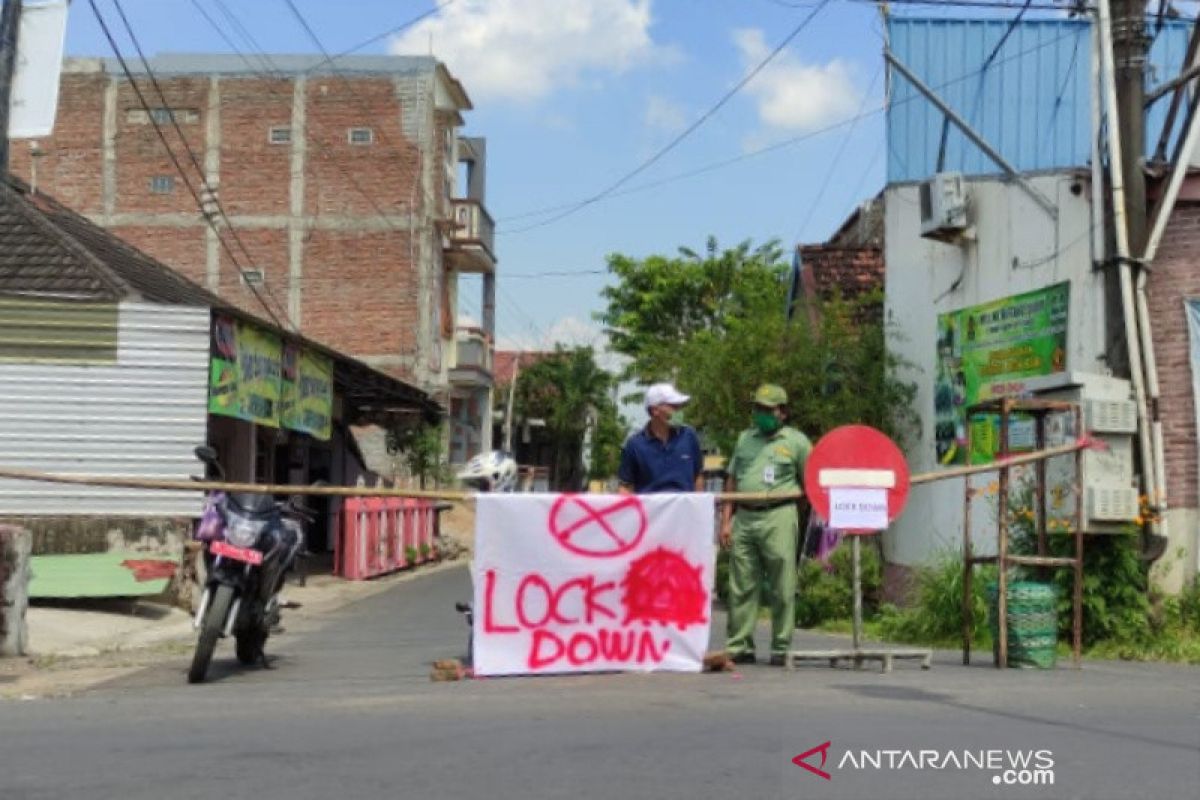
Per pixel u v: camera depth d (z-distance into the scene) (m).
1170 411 11.77
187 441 15.56
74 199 38.34
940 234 14.42
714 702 7.48
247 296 38.06
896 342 16.08
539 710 7.23
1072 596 10.85
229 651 11.13
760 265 40.91
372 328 37.94
